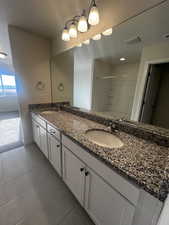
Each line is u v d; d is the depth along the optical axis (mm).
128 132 1251
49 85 2553
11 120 4023
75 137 1084
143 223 598
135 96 1176
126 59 1200
